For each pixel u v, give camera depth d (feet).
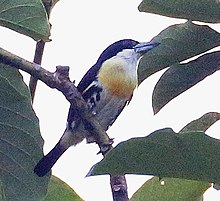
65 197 15.33
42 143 15.56
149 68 17.11
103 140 15.23
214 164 9.70
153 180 14.06
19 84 15.14
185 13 15.57
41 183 15.40
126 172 9.48
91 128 15.33
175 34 16.37
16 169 15.65
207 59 16.55
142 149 9.27
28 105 15.31
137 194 14.06
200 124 15.94
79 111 14.98
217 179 9.95
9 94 15.26
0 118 15.47
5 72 14.97
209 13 15.34
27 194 15.52
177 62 16.75
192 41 16.26
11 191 15.65
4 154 15.64
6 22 14.29
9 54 14.08
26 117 15.43
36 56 15.38
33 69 14.20
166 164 9.65
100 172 9.29
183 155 9.55
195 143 9.39
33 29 14.34
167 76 17.07
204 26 15.97
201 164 9.72
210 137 9.29
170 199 14.11
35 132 15.51
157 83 17.25
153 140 9.21
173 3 15.35
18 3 13.92
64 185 15.29
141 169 9.58
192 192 14.12
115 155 9.14
